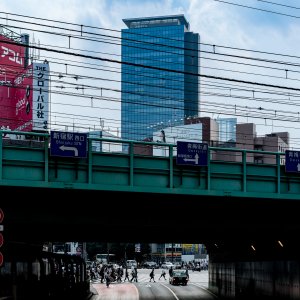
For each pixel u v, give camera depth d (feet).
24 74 149.48
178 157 83.51
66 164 77.92
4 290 66.03
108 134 136.15
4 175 74.59
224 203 93.35
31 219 85.46
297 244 109.09
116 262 552.82
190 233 121.29
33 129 154.10
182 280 246.68
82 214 89.04
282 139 348.18
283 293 115.24
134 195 83.76
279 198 89.35
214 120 319.27
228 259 164.96
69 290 130.93
